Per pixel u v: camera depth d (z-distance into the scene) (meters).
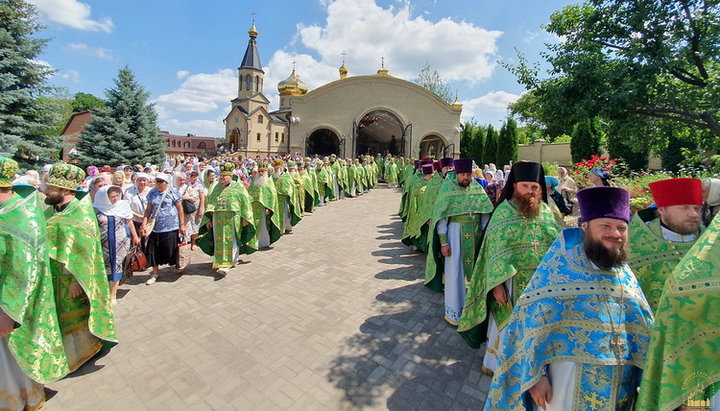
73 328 3.52
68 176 3.48
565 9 10.16
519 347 2.09
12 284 2.65
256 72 45.25
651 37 8.41
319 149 38.28
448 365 3.69
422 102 31.28
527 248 2.99
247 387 3.34
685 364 1.62
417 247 7.64
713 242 1.67
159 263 6.06
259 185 8.16
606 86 8.55
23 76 15.40
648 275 2.62
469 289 3.49
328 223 11.56
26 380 2.93
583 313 1.91
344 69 38.59
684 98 7.95
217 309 4.99
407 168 16.25
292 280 6.17
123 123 20.78
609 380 1.83
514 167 3.13
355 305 5.16
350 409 3.06
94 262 3.57
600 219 1.90
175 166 16.81
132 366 3.66
